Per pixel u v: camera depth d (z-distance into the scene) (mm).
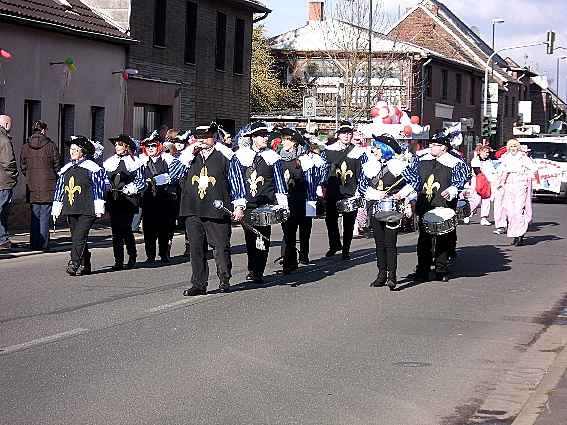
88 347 9078
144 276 13938
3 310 10945
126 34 25766
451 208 13844
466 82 60094
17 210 20938
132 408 7109
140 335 9664
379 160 13133
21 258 15836
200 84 30875
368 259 16562
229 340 9547
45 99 22312
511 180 19719
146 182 14781
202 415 6988
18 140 21281
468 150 58625
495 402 7641
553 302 12609
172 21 28672
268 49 52062
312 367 8570
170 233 15695
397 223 13117
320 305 11789
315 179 14734
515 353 9453
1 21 20531
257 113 49938
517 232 19734
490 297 12891
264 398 7500
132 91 26344
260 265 13445
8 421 6730
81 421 6762
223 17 32531
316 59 52094
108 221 22609
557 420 6746
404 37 66625
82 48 23781
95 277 13766
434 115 54625
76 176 13680
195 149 12062
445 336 10172
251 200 12930
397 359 9008
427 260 14148
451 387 8070
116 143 14562
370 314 11312
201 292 12258
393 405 7457
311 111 42844
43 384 7727
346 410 7258
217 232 12234
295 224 14523
